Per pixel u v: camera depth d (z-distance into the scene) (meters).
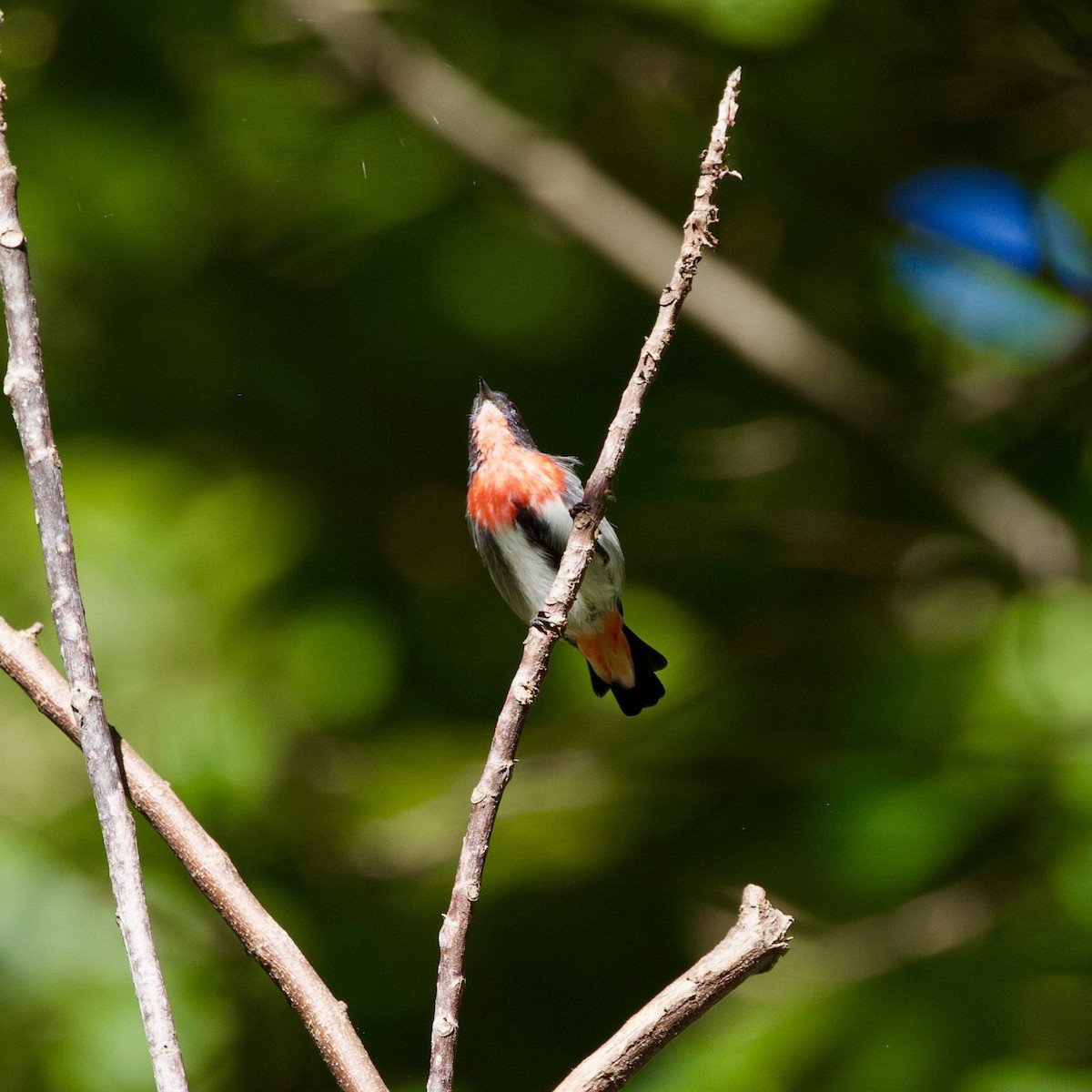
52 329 12.68
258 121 12.32
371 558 12.54
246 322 12.76
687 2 11.34
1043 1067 8.84
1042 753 9.74
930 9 11.50
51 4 11.63
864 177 12.34
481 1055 10.90
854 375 12.34
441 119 12.51
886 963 9.95
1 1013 9.82
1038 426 11.74
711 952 3.17
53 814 10.80
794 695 12.09
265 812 11.26
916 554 12.24
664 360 13.22
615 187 12.77
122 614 11.69
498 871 11.32
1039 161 12.41
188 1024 9.99
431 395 12.90
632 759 11.70
